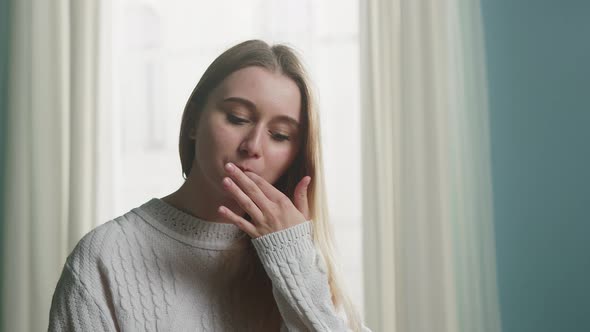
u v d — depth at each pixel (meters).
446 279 1.98
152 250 0.72
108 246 0.70
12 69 2.19
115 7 2.29
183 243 0.74
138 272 0.70
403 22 2.04
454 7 2.06
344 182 2.23
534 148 2.12
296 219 0.73
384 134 2.05
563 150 2.11
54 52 2.19
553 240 2.10
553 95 2.12
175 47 2.31
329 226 0.81
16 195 2.15
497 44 2.15
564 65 2.12
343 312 0.83
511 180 2.13
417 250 1.99
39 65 2.17
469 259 2.00
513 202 2.12
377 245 2.01
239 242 0.76
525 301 2.10
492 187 2.13
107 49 2.21
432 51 2.02
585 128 2.10
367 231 2.03
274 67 0.70
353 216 2.22
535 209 2.11
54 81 2.18
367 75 2.06
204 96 0.71
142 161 2.32
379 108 2.06
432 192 2.00
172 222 0.74
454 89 2.04
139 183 2.31
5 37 2.27
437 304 1.97
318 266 0.74
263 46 0.71
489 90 2.15
